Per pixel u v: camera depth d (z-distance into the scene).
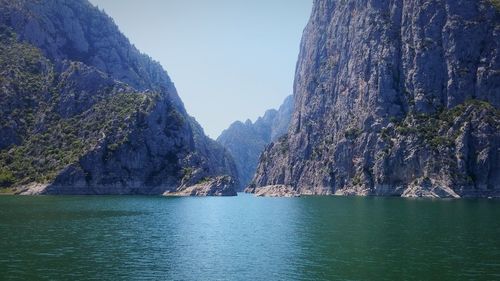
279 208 163.50
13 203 162.38
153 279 53.47
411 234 85.25
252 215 133.25
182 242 79.19
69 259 63.03
